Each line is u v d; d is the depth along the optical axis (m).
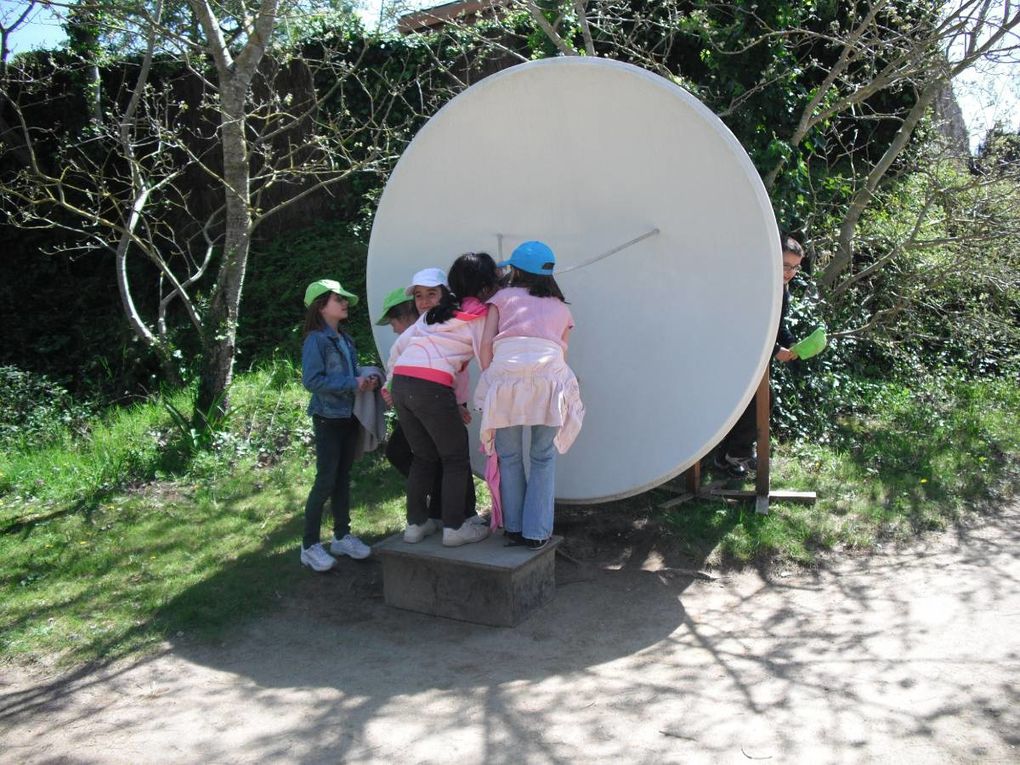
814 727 2.93
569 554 4.61
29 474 6.39
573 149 4.38
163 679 3.48
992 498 5.32
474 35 8.65
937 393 7.36
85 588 4.37
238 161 6.67
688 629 3.79
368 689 3.33
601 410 4.50
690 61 9.78
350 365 4.31
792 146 7.12
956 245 7.37
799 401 6.54
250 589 4.26
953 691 3.14
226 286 6.79
